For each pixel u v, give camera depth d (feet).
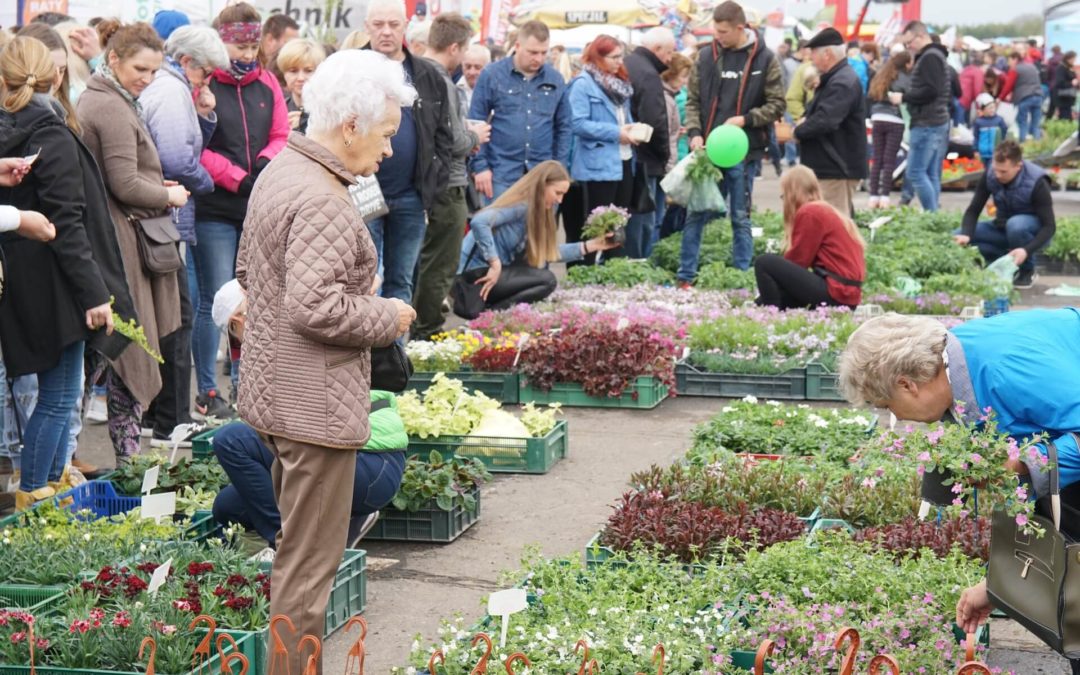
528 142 46.03
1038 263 60.08
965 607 15.90
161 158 29.01
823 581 20.20
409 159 35.58
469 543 25.03
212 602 18.81
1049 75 124.36
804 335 38.86
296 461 16.61
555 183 42.55
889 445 15.31
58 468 25.70
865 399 15.40
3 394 26.68
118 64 27.17
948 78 64.75
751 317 41.65
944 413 15.19
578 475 29.25
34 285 23.88
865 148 55.21
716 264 52.29
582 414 34.91
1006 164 54.75
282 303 16.40
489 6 94.99
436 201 38.60
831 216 43.21
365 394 16.96
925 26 69.62
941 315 45.32
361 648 15.64
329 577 16.98
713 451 28.12
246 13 32.04
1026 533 14.39
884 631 18.28
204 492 25.23
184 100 29.22
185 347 30.55
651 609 19.85
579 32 98.99
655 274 51.03
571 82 48.73
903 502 24.35
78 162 24.22
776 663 18.03
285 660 15.81
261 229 16.42
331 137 16.49
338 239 16.17
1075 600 14.05
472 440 29.45
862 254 43.83
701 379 37.14
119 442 27.43
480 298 41.98
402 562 24.08
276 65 39.06
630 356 35.35
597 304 44.01
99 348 24.62
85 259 23.91
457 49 39.78
